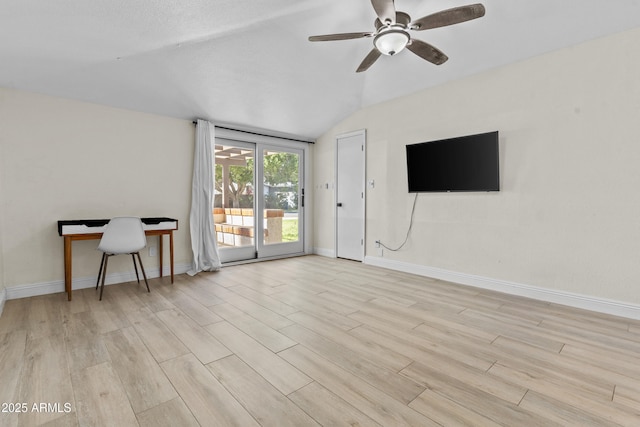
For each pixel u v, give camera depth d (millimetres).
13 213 2865
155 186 3701
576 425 1278
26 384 1553
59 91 3000
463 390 1521
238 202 4578
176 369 1703
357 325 2305
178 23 2406
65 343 2000
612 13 2322
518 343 2020
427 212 3738
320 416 1335
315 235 5449
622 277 2473
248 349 1936
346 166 4809
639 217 2398
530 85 2904
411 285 3377
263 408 1387
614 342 2033
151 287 3301
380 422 1297
